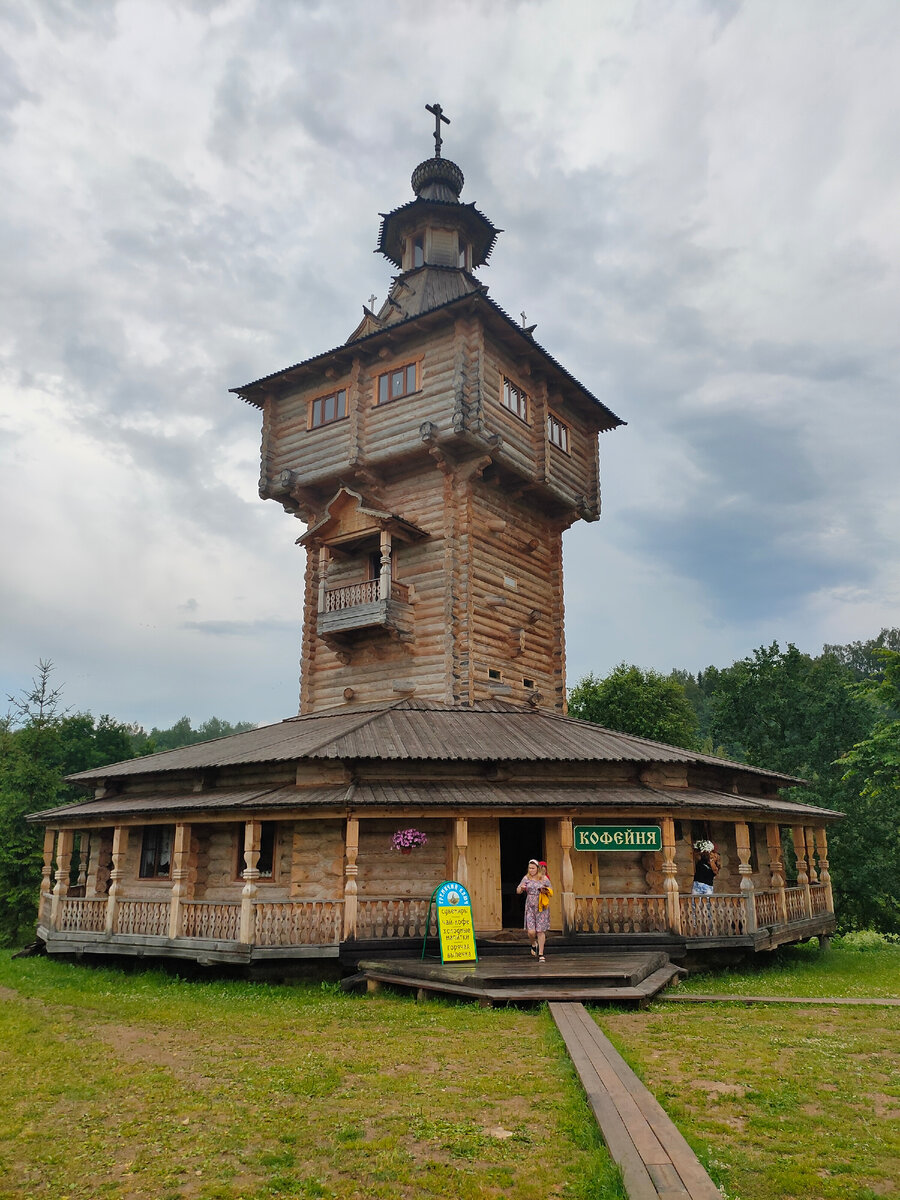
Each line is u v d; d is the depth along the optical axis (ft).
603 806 58.65
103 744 163.73
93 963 64.18
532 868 53.36
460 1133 25.70
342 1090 30.04
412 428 80.07
